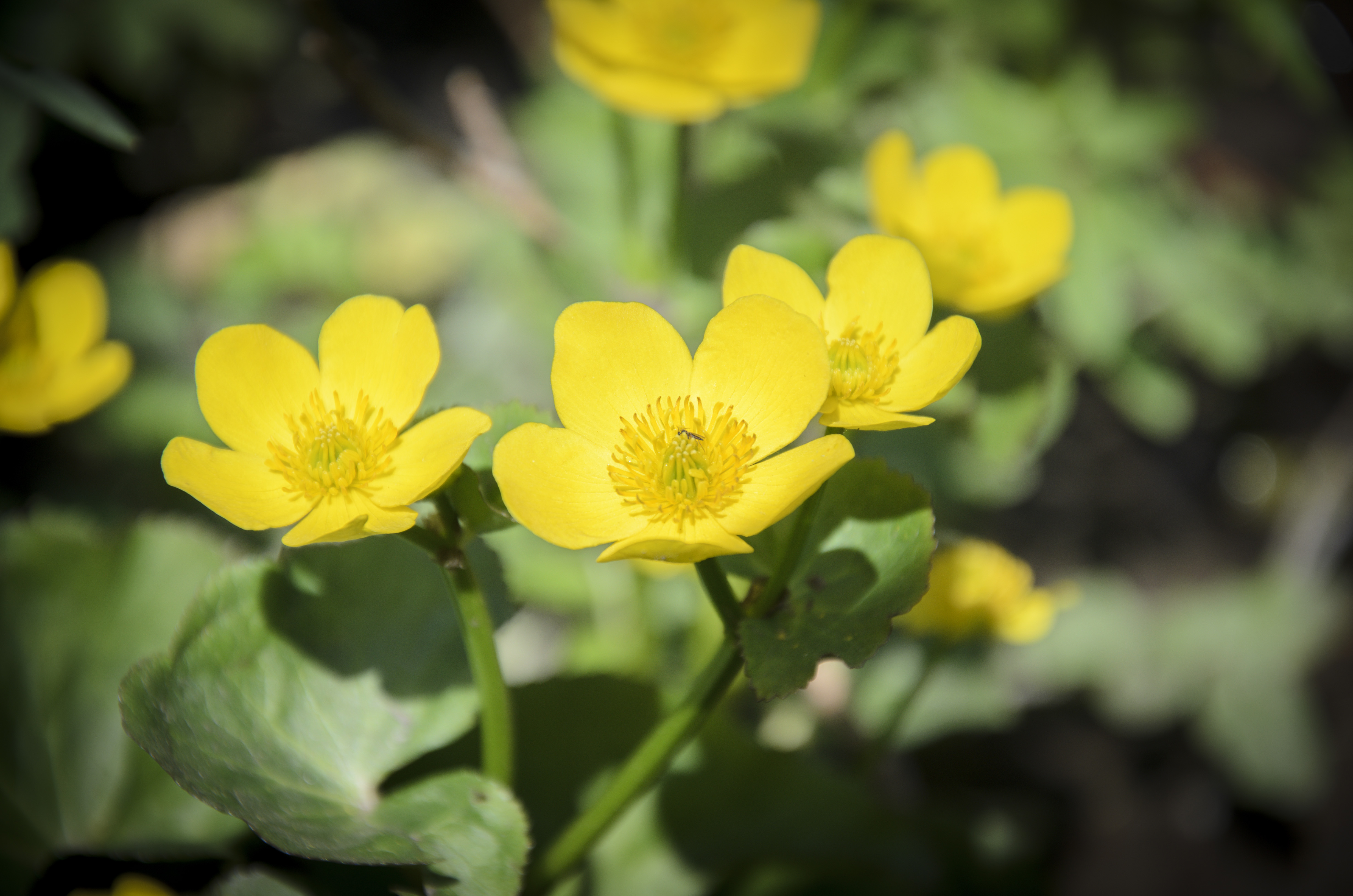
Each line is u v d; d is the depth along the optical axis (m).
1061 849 0.54
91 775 0.36
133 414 0.62
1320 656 0.61
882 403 0.32
